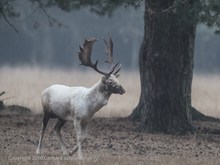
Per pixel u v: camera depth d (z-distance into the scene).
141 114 36.66
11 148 26.56
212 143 30.83
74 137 30.66
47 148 27.14
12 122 35.25
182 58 33.28
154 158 25.22
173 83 33.16
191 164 23.64
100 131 33.16
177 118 33.09
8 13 39.47
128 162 23.42
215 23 30.19
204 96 63.22
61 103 24.56
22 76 88.50
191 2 30.36
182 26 32.09
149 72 33.44
